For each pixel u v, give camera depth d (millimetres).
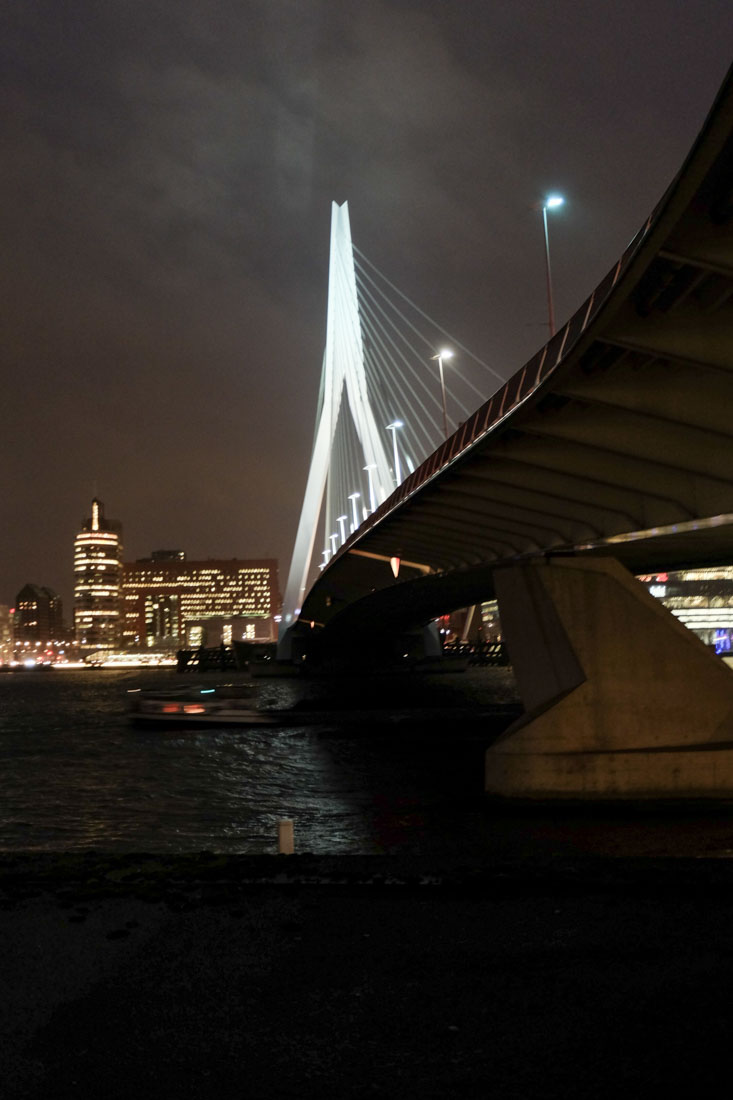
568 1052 6641
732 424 19500
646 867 12086
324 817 27719
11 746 56312
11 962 8773
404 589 66938
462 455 27766
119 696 131875
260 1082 6355
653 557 34094
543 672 27359
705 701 25312
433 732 54219
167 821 28141
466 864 12609
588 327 17469
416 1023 7219
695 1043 6680
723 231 14133
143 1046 6938
